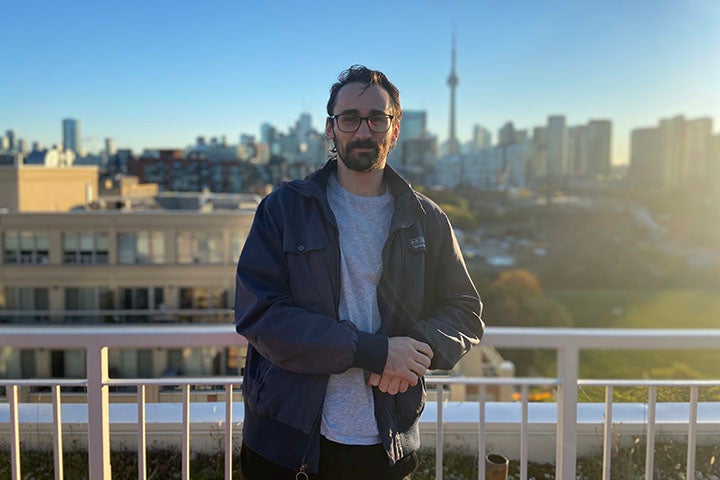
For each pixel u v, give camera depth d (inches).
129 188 1951.3
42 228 838.5
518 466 116.2
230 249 835.4
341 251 71.7
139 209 1211.9
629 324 2012.8
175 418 110.0
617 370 1311.5
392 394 70.4
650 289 2524.6
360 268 71.8
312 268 69.6
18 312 847.1
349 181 74.9
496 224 3772.1
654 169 5506.9
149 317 808.9
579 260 2790.4
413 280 72.6
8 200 1076.5
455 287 77.7
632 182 5639.8
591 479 112.7
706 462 113.7
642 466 114.4
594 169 6323.8
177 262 821.9
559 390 94.9
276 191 74.3
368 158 71.4
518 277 1830.7
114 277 843.4
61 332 88.0
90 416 89.0
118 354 661.3
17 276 855.1
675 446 115.5
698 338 95.6
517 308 1728.6
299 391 69.4
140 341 89.9
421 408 74.9
